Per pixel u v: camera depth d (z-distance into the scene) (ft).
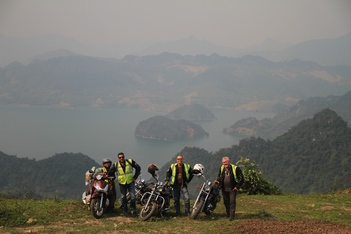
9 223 33.68
